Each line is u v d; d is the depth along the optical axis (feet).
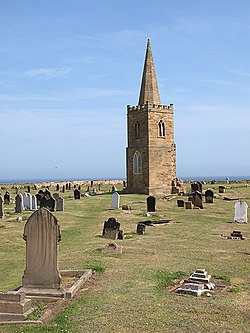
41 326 31.50
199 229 82.64
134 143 191.31
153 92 195.83
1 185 246.47
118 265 51.16
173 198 156.25
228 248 62.13
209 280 43.16
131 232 79.51
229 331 29.68
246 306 35.14
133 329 30.30
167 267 49.57
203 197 146.30
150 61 198.08
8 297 34.50
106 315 33.27
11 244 70.08
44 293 38.93
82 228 87.35
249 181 244.42
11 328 31.32
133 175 192.13
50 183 265.75
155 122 186.80
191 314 33.17
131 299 37.24
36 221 40.50
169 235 75.25
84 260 54.13
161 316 32.78
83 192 205.26
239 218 92.99
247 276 45.32
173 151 191.42
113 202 124.88
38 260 40.19
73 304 36.52
